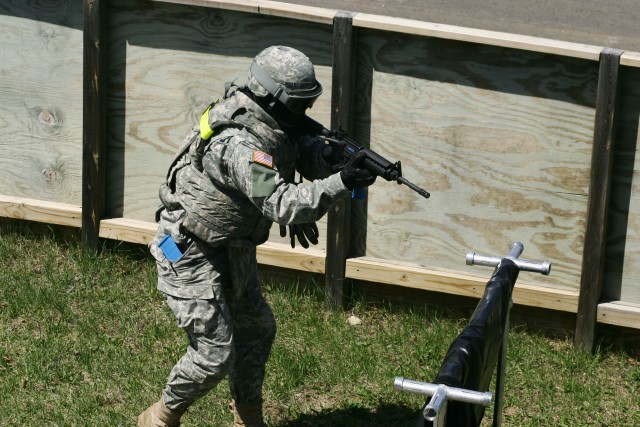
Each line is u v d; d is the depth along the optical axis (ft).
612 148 23.97
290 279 27.12
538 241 25.32
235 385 20.33
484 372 14.80
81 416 21.74
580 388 23.44
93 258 27.84
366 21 24.58
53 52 27.55
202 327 18.97
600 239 24.35
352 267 26.27
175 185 18.97
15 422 21.40
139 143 27.53
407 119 25.43
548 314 25.58
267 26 25.77
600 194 24.12
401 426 22.04
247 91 17.80
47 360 23.52
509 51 24.31
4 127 28.43
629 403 23.20
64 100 27.81
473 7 48.44
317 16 25.00
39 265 27.78
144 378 23.08
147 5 26.43
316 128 18.38
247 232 18.88
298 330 25.36
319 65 25.73
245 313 19.94
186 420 21.75
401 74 25.16
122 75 27.14
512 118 24.72
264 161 17.17
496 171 25.16
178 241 18.90
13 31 27.63
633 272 24.91
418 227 26.04
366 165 16.92
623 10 48.08
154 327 24.94
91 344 24.31
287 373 23.47
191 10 26.17
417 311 26.43
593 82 23.99
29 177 28.68
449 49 24.70
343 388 23.24
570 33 45.34
